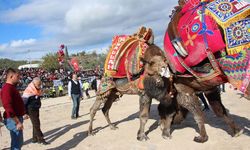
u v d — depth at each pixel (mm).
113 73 8703
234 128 7457
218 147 6898
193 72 6656
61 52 45062
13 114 6191
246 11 6059
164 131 8039
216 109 7496
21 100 6465
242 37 6070
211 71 6504
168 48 7035
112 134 9164
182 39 6672
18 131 6340
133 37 8719
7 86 6230
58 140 9234
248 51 6070
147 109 7965
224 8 6324
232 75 6273
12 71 6289
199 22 6465
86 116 13625
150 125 9656
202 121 7250
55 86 30156
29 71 42688
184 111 8125
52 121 13203
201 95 10695
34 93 8789
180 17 6941
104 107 9891
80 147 8180
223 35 6207
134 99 18234
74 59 42812
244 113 10266
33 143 9016
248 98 6266
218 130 8180
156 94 7434
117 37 9109
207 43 6297
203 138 7289
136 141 8078
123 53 8578
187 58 6621
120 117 11883
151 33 8344
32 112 8750
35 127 8805
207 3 6633
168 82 7328
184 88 7180
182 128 8797
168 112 7977
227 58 6250
